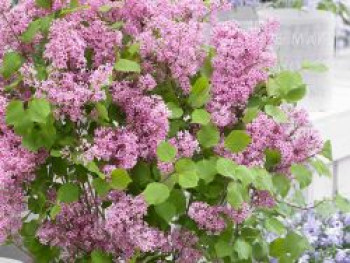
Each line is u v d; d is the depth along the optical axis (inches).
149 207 42.4
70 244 42.4
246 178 39.1
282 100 45.1
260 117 42.5
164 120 40.5
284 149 42.9
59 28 40.4
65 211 41.8
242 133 40.6
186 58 42.1
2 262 59.7
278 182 43.8
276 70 50.3
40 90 39.8
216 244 42.0
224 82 43.2
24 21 42.2
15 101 39.3
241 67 43.1
